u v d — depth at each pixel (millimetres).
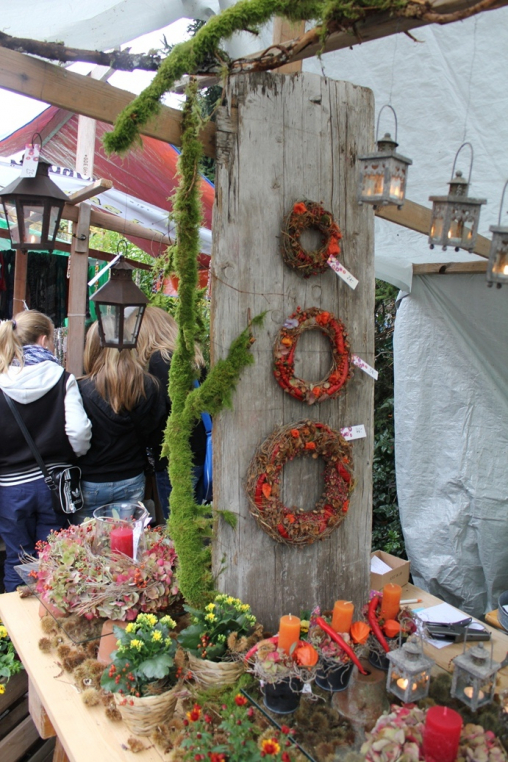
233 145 1587
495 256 1299
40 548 1955
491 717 1371
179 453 1666
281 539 1716
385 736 1203
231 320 1626
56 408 2258
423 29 1880
